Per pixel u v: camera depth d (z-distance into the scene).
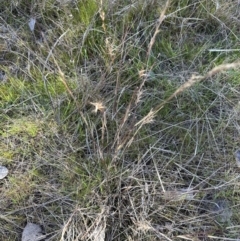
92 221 1.50
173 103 1.72
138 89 1.46
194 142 1.66
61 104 1.73
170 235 1.50
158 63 1.77
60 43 1.84
